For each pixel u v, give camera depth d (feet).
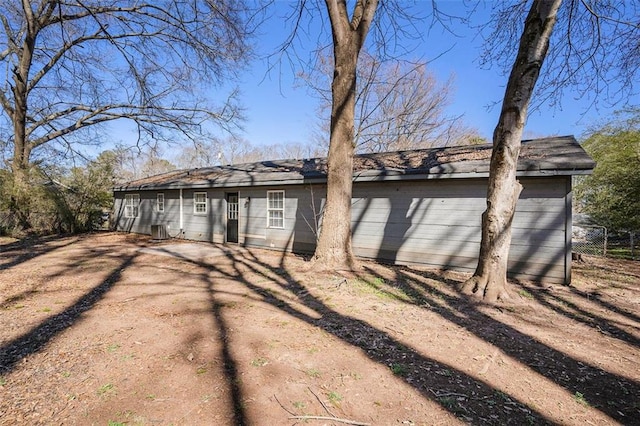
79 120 52.65
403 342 12.37
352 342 12.30
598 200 40.29
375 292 19.04
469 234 25.20
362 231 30.30
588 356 11.47
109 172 55.88
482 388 9.34
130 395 8.71
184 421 7.68
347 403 8.54
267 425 7.59
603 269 26.84
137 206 53.26
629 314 15.92
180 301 17.22
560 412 8.30
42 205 45.21
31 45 45.68
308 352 11.42
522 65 16.30
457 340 12.64
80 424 7.54
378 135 56.18
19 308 15.76
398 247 28.32
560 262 21.79
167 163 111.96
